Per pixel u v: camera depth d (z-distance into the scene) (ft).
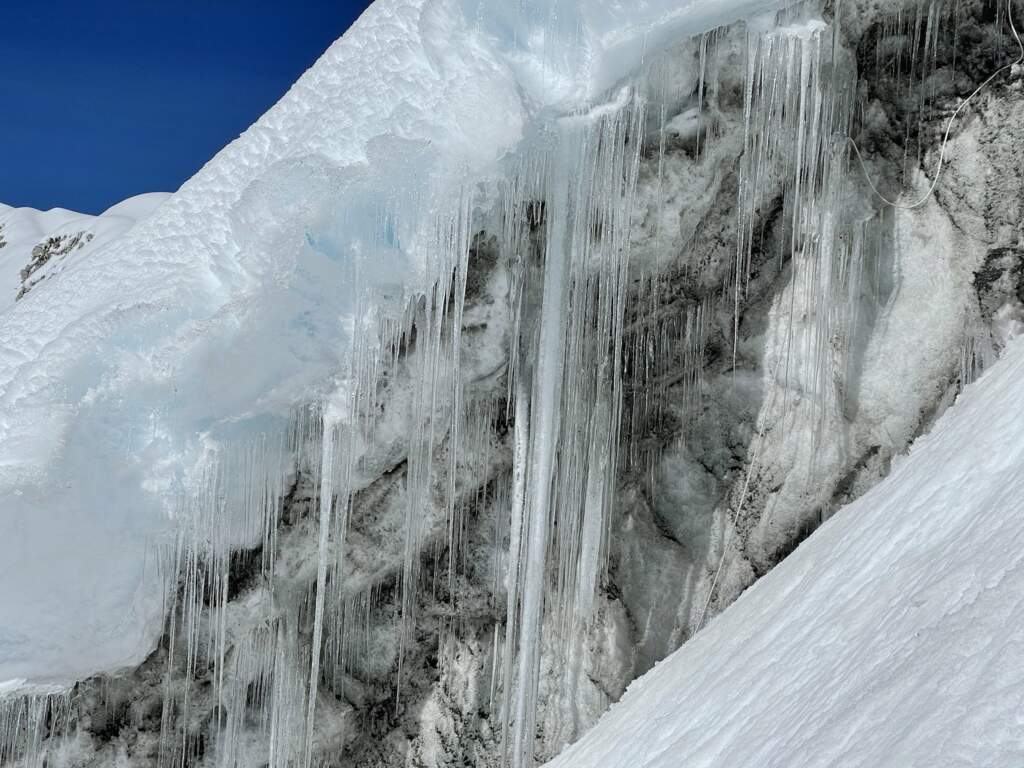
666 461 27.68
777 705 14.51
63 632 24.90
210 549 25.72
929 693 10.00
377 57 27.04
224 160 29.40
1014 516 12.44
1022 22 23.50
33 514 25.20
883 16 24.61
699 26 24.49
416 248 24.86
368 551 27.09
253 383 25.30
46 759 25.53
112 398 25.81
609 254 25.38
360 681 28.25
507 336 25.79
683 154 25.16
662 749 17.74
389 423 25.81
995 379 20.20
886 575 15.29
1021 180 23.57
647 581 27.76
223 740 27.14
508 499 27.55
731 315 26.68
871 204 25.43
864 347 25.73
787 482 26.55
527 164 24.64
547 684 27.76
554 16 24.93
